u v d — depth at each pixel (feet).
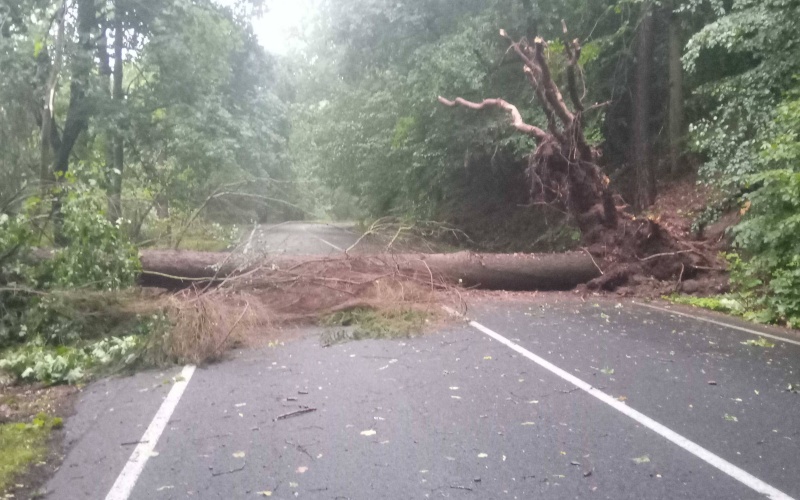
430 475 14.21
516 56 56.49
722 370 22.20
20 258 29.37
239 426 17.17
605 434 16.43
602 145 55.62
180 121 61.67
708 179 43.65
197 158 62.49
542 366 22.63
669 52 52.16
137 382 21.45
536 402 18.83
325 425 17.16
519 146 54.24
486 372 21.90
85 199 29.94
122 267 29.91
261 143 73.61
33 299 27.50
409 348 25.32
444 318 30.37
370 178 74.43
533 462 14.83
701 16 49.21
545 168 42.75
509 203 65.31
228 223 63.87
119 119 57.72
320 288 31.09
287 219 84.48
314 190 88.43
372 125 71.10
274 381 21.13
